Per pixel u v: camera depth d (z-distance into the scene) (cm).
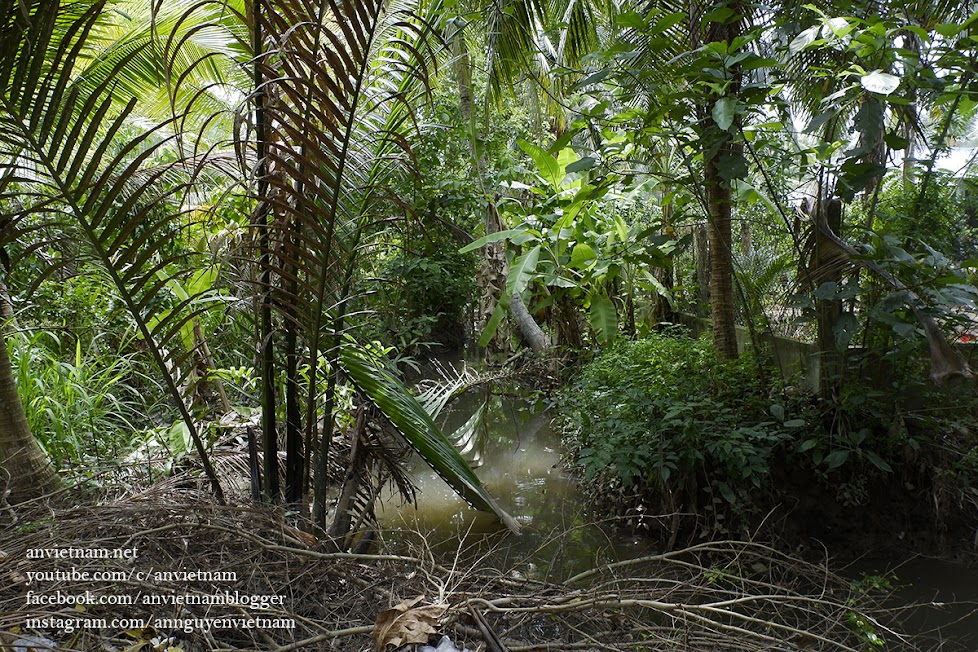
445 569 266
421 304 816
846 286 360
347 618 242
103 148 251
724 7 360
